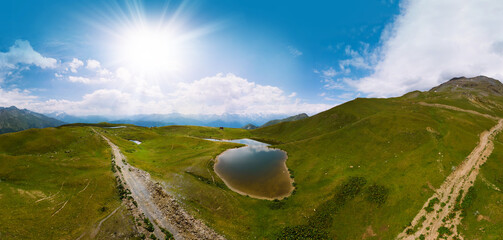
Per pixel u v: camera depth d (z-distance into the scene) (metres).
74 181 43.62
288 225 39.66
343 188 48.78
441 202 38.97
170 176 55.53
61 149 65.06
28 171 45.25
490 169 44.28
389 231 35.78
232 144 98.69
